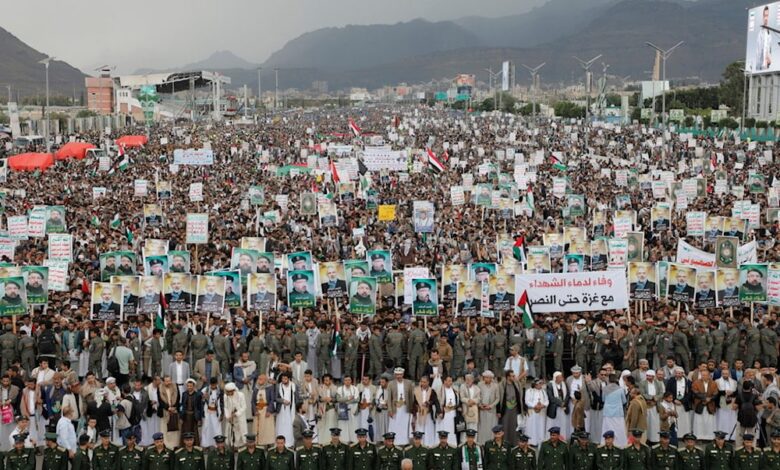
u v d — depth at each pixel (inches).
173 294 1204.5
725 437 920.3
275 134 6412.4
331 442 887.7
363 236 1862.7
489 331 1152.8
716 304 1237.7
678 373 1016.2
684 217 2251.5
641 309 1296.8
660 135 5369.1
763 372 1026.7
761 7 7263.8
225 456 871.7
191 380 979.9
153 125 7844.5
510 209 2153.1
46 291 1216.8
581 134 5698.8
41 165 3122.5
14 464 861.8
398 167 3344.0
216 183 3051.2
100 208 2311.8
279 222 2140.7
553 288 1202.6
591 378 1041.5
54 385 975.6
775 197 2486.5
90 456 918.4
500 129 6771.7
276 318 1200.2
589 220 2359.7
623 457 881.5
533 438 992.2
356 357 1146.7
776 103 7357.3
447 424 982.4
